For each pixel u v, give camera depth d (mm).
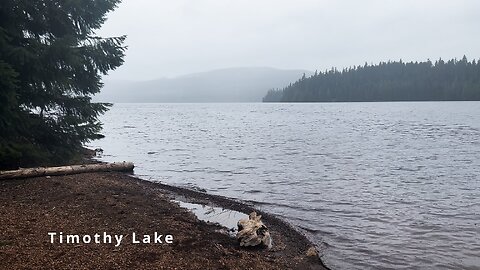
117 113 129875
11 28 12312
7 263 6863
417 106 139375
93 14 15062
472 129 52875
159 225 10062
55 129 14484
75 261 7258
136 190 14352
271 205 14789
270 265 8695
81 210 10406
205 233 10211
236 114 115938
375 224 12531
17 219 9117
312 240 10969
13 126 12484
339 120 76812
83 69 14477
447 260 9695
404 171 22656
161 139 42188
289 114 106562
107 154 29156
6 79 10734
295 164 25219
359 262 9531
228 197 15953
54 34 14148
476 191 17453
